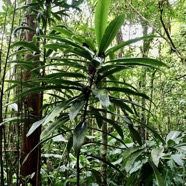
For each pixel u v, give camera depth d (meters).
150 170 1.31
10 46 1.33
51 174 2.02
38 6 1.49
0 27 1.64
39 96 1.51
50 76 1.16
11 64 1.48
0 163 1.30
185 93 3.34
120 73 2.37
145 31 3.23
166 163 1.40
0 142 1.28
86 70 1.17
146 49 3.14
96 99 1.20
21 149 1.49
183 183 1.54
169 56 3.12
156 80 3.30
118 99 1.20
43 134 1.09
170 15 2.62
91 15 2.89
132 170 1.39
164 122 3.29
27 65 1.36
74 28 2.07
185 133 1.53
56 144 2.56
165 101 3.33
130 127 1.21
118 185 1.99
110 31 1.07
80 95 1.14
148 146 1.34
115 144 2.53
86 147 2.68
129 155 1.23
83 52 1.12
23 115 1.42
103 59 1.10
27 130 1.39
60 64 1.16
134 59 1.11
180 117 3.33
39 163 1.38
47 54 1.43
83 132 1.06
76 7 1.59
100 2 1.06
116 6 2.85
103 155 1.76
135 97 2.97
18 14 1.72
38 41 1.48
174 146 1.32
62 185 1.98
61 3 1.52
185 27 3.20
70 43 1.10
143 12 2.69
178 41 3.08
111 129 3.04
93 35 2.09
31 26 1.63
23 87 1.51
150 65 1.18
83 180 1.93
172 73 3.08
